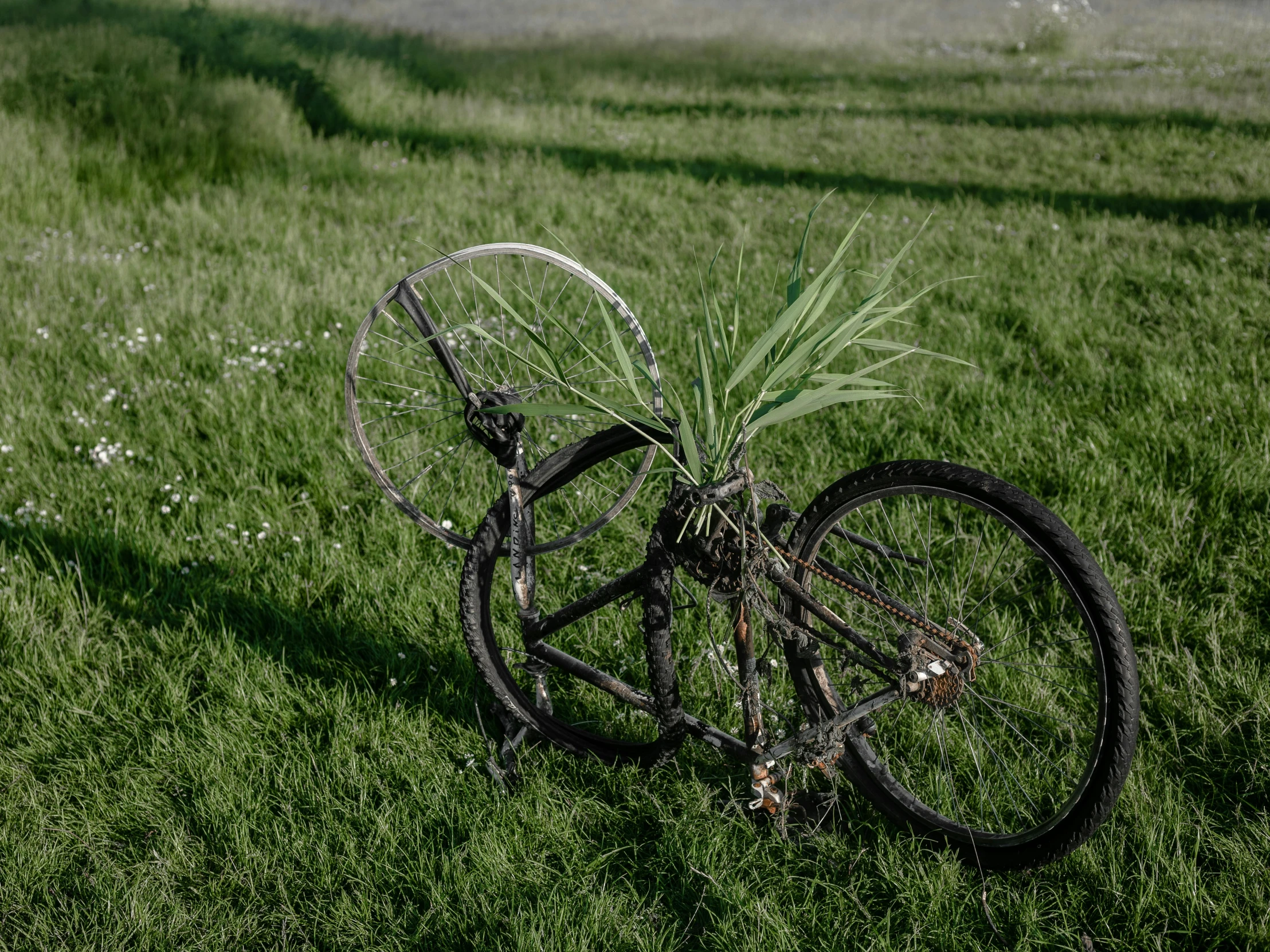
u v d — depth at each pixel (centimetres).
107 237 686
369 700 288
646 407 226
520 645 307
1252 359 438
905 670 220
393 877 234
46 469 400
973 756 258
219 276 604
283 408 451
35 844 245
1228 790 248
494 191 826
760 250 675
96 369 484
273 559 351
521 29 2039
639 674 296
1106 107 1145
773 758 237
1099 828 220
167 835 247
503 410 219
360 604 329
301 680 299
